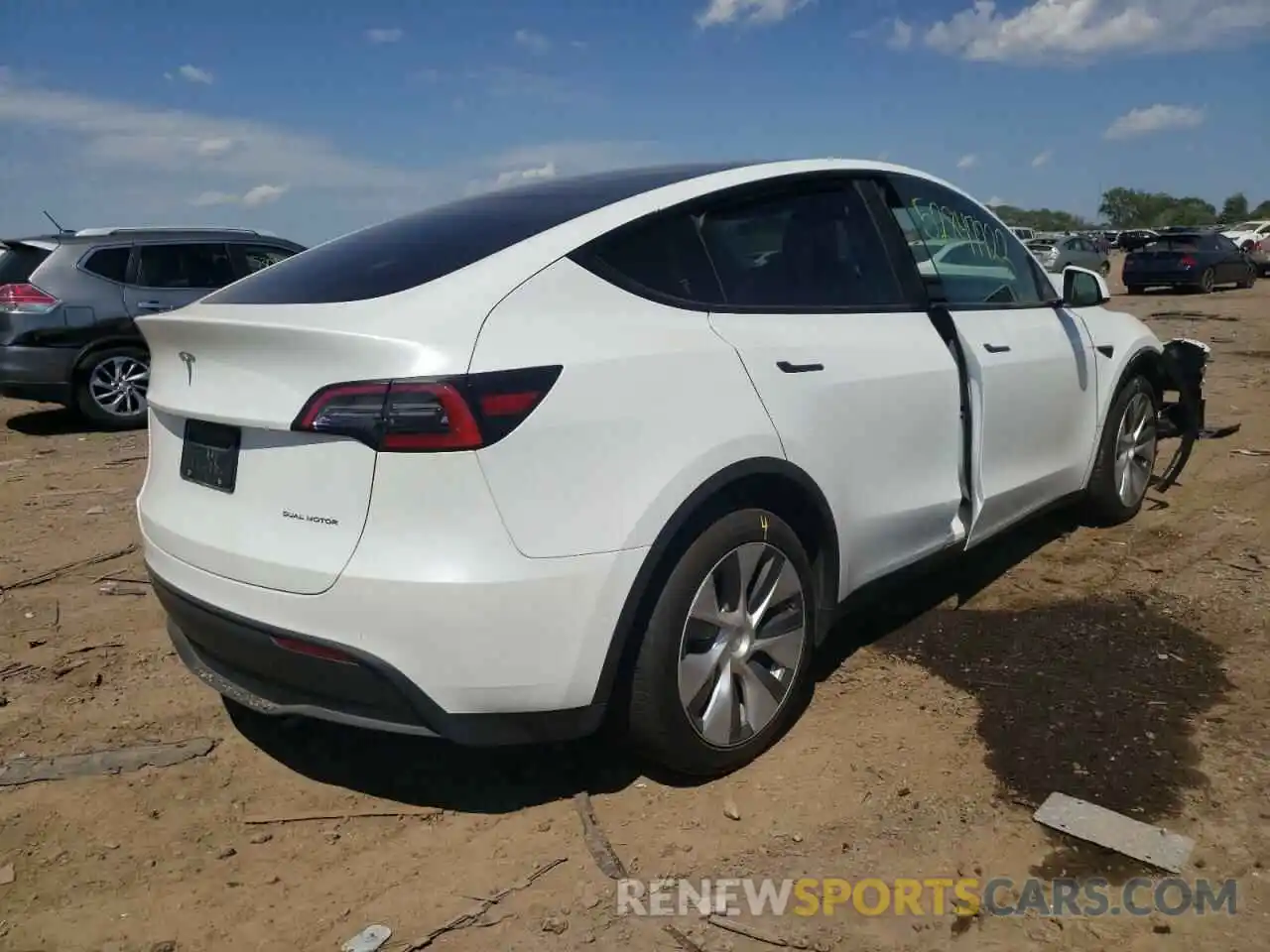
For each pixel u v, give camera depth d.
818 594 3.31
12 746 3.36
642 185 3.18
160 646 4.14
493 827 2.87
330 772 3.19
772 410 2.98
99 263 8.93
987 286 4.22
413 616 2.42
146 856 2.78
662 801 2.96
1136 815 2.80
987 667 3.69
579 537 2.55
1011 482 4.20
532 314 2.62
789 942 2.38
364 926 2.48
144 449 8.22
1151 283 23.95
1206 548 4.81
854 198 3.66
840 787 2.98
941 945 2.36
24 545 5.45
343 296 2.71
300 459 2.53
